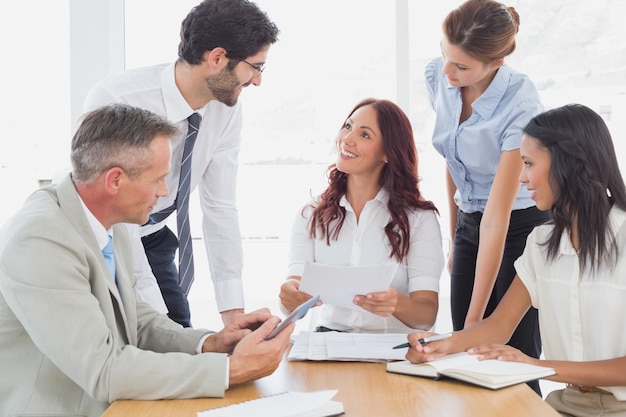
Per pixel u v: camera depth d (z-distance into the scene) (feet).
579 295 6.17
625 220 6.09
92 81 11.07
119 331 5.75
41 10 11.18
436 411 4.72
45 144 11.28
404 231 7.70
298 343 6.48
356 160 7.72
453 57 7.61
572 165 6.11
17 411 5.20
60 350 4.97
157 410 4.79
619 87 11.36
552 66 11.44
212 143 8.00
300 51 11.38
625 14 11.28
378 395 5.08
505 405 4.82
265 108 11.50
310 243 8.09
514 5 11.39
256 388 5.27
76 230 5.38
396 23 11.17
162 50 11.34
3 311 5.32
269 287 11.74
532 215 8.45
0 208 11.29
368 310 6.72
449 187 9.36
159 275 8.23
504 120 8.08
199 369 5.04
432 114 11.39
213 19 7.02
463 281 8.93
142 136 5.36
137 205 5.53
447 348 6.01
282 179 11.63
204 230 8.52
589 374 5.66
